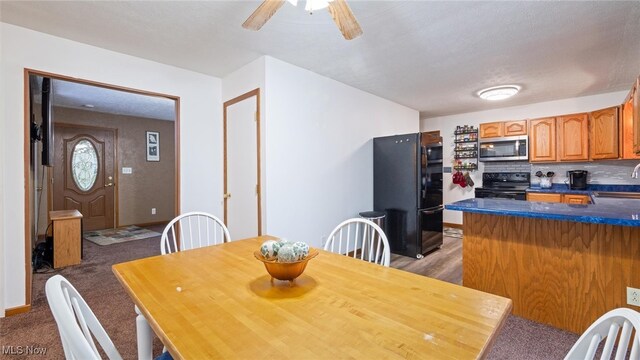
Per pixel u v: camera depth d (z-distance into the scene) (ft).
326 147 11.68
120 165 19.08
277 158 9.92
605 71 10.96
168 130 21.13
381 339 2.61
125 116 19.24
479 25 7.61
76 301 2.86
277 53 9.36
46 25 7.54
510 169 16.72
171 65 10.36
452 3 6.63
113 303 8.13
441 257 12.52
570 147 13.93
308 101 10.91
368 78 11.75
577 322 6.62
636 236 5.97
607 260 6.28
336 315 3.05
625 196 12.23
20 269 7.56
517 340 6.39
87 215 17.94
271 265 3.70
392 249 13.20
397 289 3.68
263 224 9.75
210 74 11.32
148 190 20.27
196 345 2.54
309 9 5.27
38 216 15.01
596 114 13.10
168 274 4.25
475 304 3.27
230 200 11.34
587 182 14.42
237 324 2.88
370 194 13.84
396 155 13.05
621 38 8.32
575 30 7.88
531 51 9.21
